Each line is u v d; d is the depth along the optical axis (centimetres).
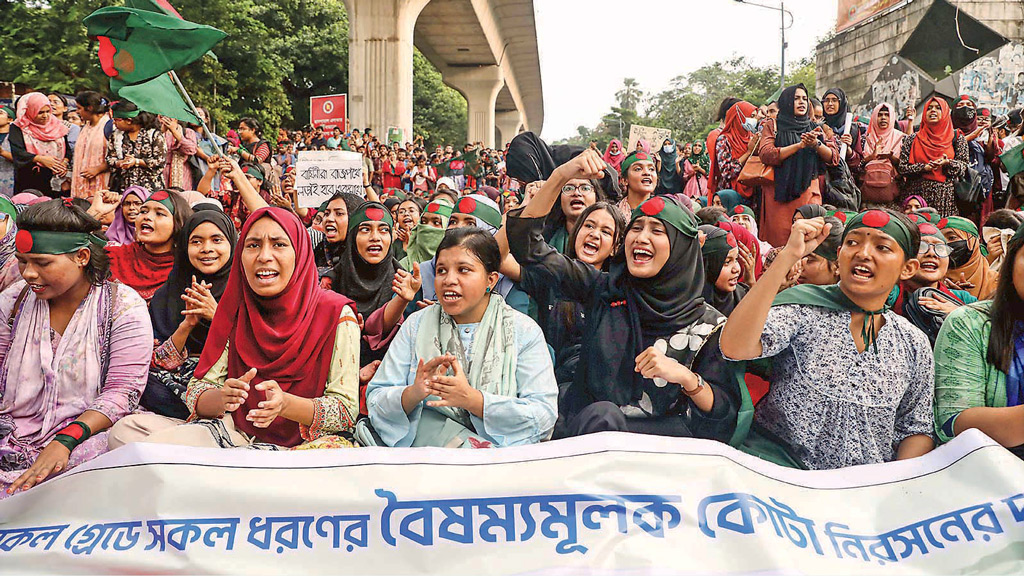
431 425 324
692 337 345
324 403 328
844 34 2623
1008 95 2059
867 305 312
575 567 243
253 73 3047
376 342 416
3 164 900
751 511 251
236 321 346
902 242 303
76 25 2478
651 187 628
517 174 651
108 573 244
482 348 332
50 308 338
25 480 299
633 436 270
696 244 357
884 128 960
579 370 368
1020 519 253
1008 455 268
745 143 970
